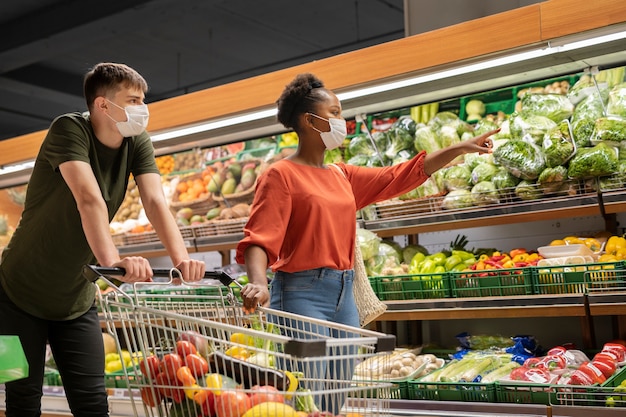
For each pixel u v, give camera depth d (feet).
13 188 18.86
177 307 7.73
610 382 9.45
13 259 8.38
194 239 15.53
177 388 5.88
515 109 12.64
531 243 13.33
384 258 13.24
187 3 25.36
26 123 44.96
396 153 13.52
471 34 11.22
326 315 8.34
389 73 11.89
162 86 40.14
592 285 10.46
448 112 13.29
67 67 36.91
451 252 13.30
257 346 6.62
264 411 5.49
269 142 15.23
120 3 25.38
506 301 11.02
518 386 9.82
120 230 17.02
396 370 11.10
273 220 8.23
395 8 30.35
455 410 10.12
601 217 12.73
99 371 8.73
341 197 8.63
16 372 4.85
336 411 6.44
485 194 12.06
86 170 7.74
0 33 28.71
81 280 8.50
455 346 13.56
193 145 15.89
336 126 8.70
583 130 11.33
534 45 10.75
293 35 32.65
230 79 38.50
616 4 10.11
